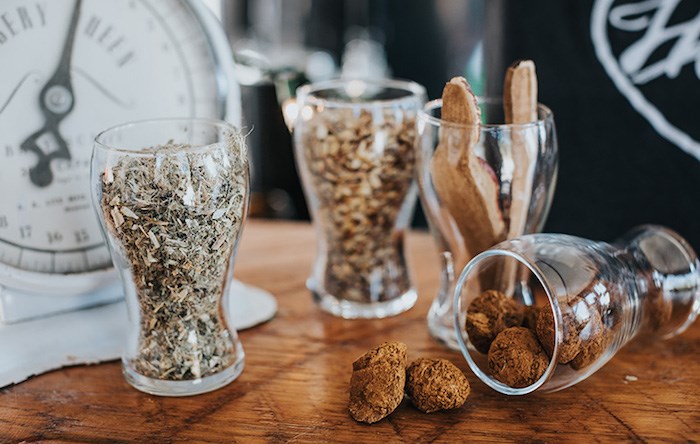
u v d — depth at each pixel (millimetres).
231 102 791
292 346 783
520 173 724
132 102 757
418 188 791
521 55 920
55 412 684
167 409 688
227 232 682
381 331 810
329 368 745
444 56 1472
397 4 1496
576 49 902
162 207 648
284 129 1483
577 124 918
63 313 771
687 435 646
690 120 883
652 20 873
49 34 709
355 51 1591
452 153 713
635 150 908
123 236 664
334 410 684
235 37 1680
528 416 672
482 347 714
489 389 708
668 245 773
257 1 1669
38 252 738
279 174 1530
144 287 684
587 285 668
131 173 647
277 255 968
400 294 852
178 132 724
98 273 765
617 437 646
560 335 646
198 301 694
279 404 692
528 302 775
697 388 708
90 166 706
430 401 666
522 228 753
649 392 703
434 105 772
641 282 742
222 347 719
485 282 759
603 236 942
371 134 788
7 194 715
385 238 833
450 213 749
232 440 645
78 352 755
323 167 803
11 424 667
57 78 720
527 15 909
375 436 649
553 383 679
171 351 700
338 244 834
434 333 793
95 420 673
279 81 1416
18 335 740
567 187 939
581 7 891
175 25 758
